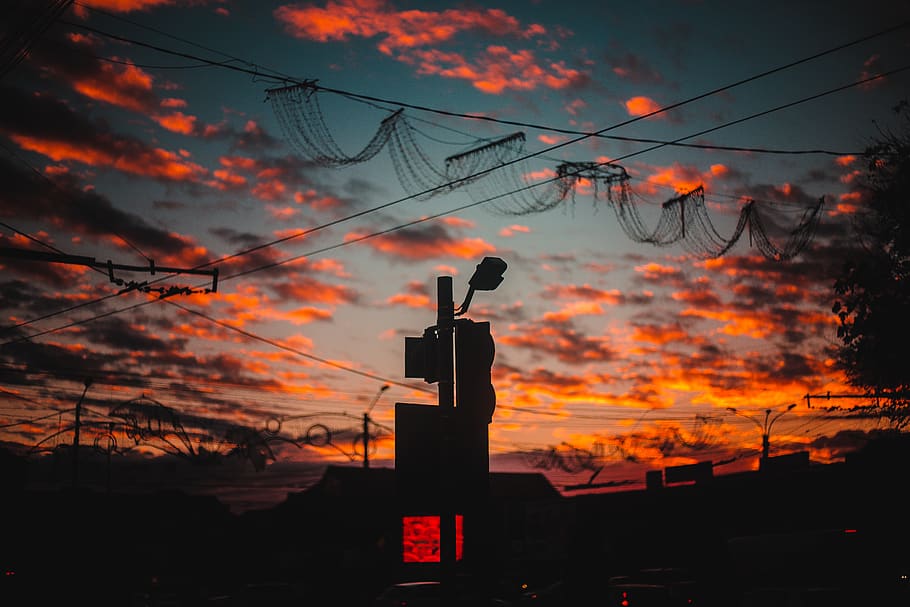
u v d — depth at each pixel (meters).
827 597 20.06
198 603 40.50
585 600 33.97
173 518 61.12
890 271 19.30
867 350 19.62
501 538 47.53
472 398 9.70
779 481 34.50
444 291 10.36
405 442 9.55
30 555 45.34
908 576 22.66
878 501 29.36
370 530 56.47
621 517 42.41
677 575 30.23
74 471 41.88
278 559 58.38
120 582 44.91
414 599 22.88
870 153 19.48
